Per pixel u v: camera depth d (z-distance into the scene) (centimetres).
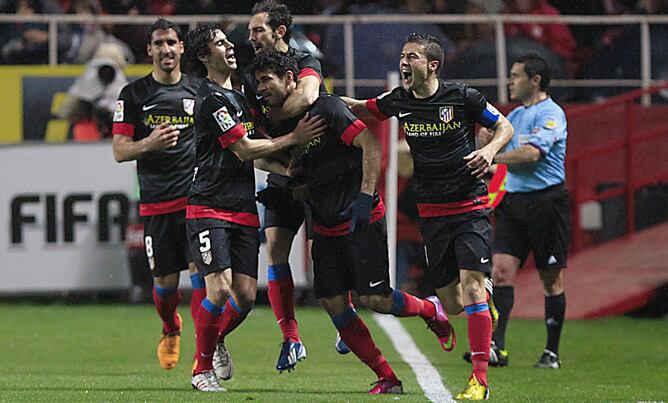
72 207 5212
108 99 5478
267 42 2739
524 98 3534
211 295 2650
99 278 5228
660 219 5566
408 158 5184
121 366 3406
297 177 2670
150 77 3167
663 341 4125
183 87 3170
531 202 3434
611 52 6200
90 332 4306
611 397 2656
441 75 6003
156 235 3184
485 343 2559
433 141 2600
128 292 5428
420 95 2609
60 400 2434
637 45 6181
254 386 2803
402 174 5216
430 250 2669
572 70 6188
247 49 4619
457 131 2594
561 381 3025
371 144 2492
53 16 5600
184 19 5572
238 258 2705
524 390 2780
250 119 2669
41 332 4309
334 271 2622
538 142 3391
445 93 2592
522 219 3444
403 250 5284
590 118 5741
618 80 6150
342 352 2938
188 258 3145
